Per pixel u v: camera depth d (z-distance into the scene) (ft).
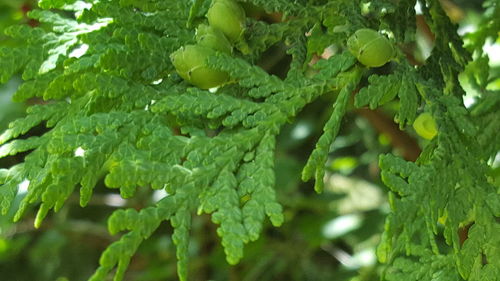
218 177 1.12
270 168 1.12
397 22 1.21
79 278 2.63
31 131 2.25
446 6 1.73
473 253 1.12
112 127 1.14
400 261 1.15
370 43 1.15
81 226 2.45
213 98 1.15
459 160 1.15
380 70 1.26
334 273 2.15
